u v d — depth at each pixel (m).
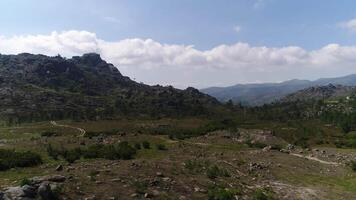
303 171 67.75
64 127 180.50
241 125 178.00
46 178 35.91
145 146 89.06
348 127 161.38
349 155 88.38
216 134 132.38
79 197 33.47
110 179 39.25
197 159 63.97
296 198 48.31
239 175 56.69
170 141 113.81
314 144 121.06
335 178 64.50
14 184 38.19
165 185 40.78
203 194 41.00
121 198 35.16
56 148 79.06
